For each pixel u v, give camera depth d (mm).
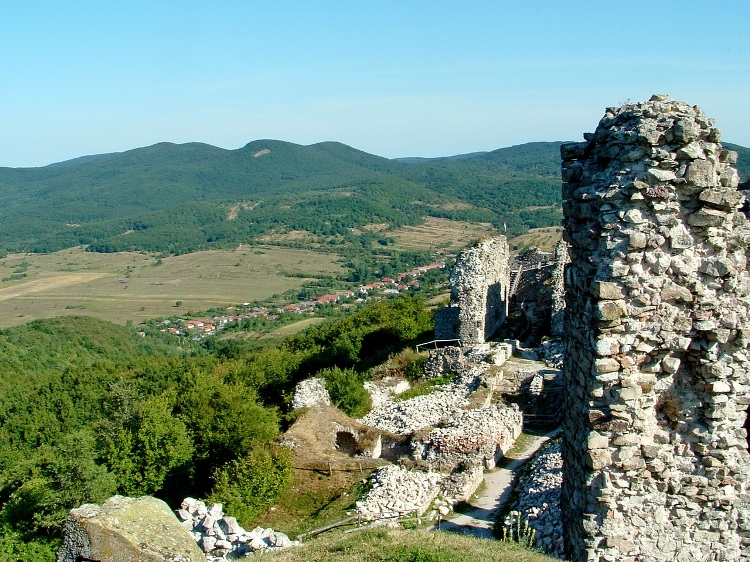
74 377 57031
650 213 8680
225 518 14516
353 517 17172
